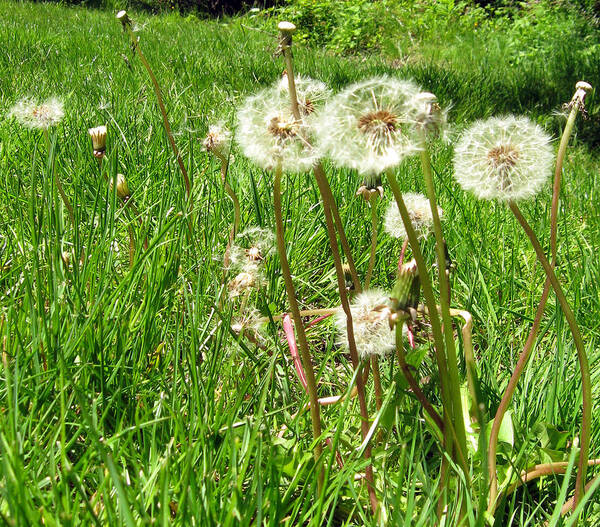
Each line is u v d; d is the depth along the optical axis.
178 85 1.48
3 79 1.35
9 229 0.65
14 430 0.36
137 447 0.43
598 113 1.79
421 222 0.49
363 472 0.43
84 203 0.69
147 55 1.91
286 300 0.66
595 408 0.50
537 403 0.49
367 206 0.80
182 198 0.68
